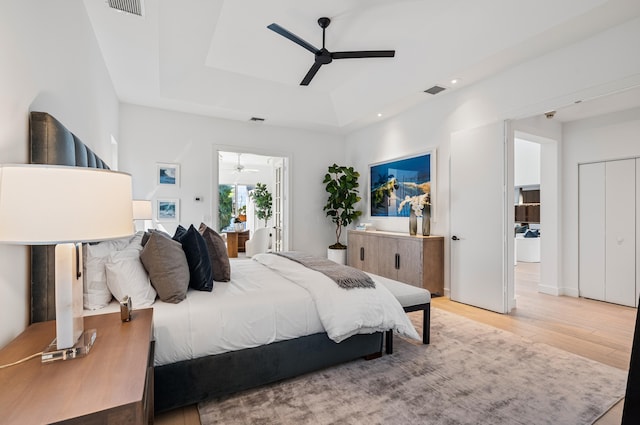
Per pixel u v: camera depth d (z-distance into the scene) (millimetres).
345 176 5754
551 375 2164
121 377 921
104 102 3365
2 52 1174
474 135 3848
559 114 4125
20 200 899
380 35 3443
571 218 4391
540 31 2707
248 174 10828
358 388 1996
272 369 1965
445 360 2379
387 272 4805
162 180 4805
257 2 2914
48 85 1703
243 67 4129
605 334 2930
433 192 4434
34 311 1406
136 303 1771
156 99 4430
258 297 2021
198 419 1713
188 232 2209
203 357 1769
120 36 2941
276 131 5777
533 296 4348
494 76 3623
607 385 2041
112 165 4031
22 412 752
